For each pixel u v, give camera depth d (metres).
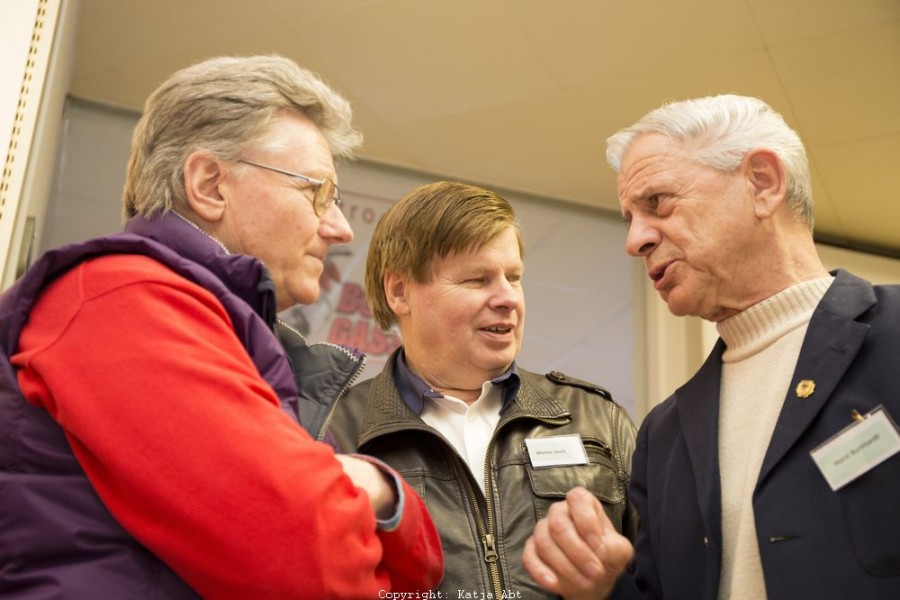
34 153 1.95
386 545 1.10
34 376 1.01
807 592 1.22
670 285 1.55
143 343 0.99
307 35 3.24
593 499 1.32
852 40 3.17
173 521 0.93
